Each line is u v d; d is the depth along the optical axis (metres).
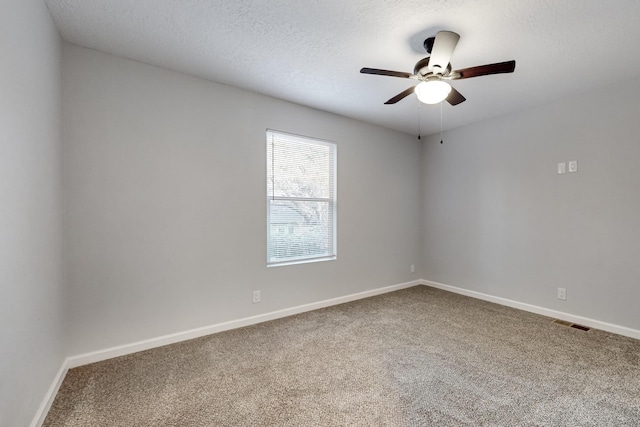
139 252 2.48
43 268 1.72
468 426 1.63
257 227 3.13
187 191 2.71
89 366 2.23
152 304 2.54
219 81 2.85
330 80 2.83
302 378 2.10
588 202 3.04
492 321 3.18
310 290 3.56
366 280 4.12
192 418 1.69
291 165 3.45
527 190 3.52
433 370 2.20
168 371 2.18
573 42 2.16
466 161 4.18
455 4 1.77
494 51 2.29
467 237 4.18
